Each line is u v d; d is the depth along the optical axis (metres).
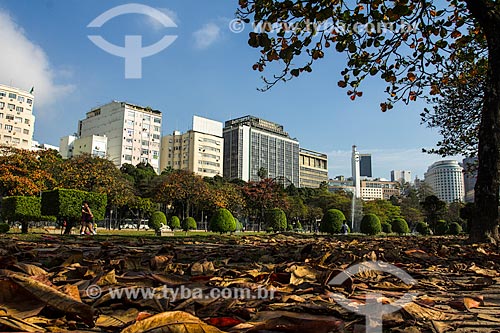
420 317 1.45
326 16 4.65
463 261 4.25
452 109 13.34
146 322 0.89
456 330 1.35
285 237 12.85
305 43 5.01
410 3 6.22
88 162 37.16
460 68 9.84
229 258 3.79
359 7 5.47
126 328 0.87
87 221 14.87
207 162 96.81
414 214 74.56
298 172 125.50
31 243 6.21
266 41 4.63
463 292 2.28
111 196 39.31
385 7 5.66
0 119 74.56
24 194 29.30
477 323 1.44
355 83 6.68
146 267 2.76
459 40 6.86
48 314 1.16
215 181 67.19
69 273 2.11
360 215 63.06
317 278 2.14
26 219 15.98
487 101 7.25
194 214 58.94
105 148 84.00
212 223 22.48
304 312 1.44
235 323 1.15
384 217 65.19
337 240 11.20
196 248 5.55
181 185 46.12
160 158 98.75
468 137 13.77
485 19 6.80
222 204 47.78
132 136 84.19
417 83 7.47
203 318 1.24
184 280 1.91
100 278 1.83
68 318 1.16
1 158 30.25
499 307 1.80
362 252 4.44
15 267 2.07
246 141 111.88
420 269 3.44
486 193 7.23
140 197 48.81
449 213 65.38
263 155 115.62
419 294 2.04
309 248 4.13
